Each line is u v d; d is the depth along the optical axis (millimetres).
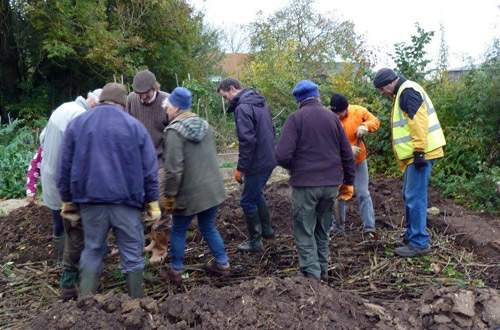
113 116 3711
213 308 3477
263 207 5754
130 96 5195
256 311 3461
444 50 11125
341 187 4797
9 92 18828
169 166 4180
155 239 5059
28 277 5035
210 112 12242
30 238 5941
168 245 5555
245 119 5059
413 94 4949
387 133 9406
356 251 5500
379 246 5594
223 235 6059
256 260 5309
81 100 4566
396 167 9375
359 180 5711
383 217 6547
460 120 9188
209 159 4410
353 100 10078
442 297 3732
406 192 5223
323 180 4324
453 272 4875
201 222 4656
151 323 3277
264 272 4980
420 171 5082
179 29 20969
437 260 5191
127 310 3359
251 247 5520
